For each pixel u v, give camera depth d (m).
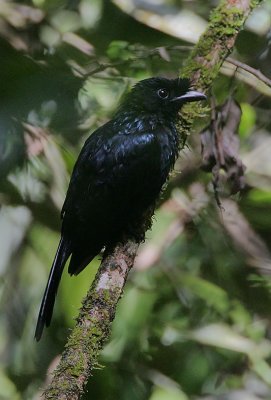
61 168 10.13
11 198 10.52
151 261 11.32
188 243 11.88
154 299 11.59
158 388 11.34
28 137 9.14
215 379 11.81
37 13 9.94
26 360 11.39
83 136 10.05
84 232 8.66
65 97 6.14
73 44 9.91
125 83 10.31
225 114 9.24
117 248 8.29
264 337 11.98
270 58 11.44
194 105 9.29
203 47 9.04
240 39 11.46
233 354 11.91
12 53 6.18
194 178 11.47
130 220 8.57
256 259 11.73
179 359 11.71
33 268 11.59
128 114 9.09
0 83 5.88
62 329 10.96
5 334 11.59
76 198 8.78
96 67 10.02
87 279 10.81
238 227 11.58
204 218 11.57
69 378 6.82
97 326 7.30
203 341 11.63
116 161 8.75
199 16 11.32
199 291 11.56
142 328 11.50
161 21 10.73
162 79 9.12
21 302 11.64
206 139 9.20
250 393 11.98
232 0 9.15
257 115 12.11
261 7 11.49
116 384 11.05
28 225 11.30
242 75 11.21
